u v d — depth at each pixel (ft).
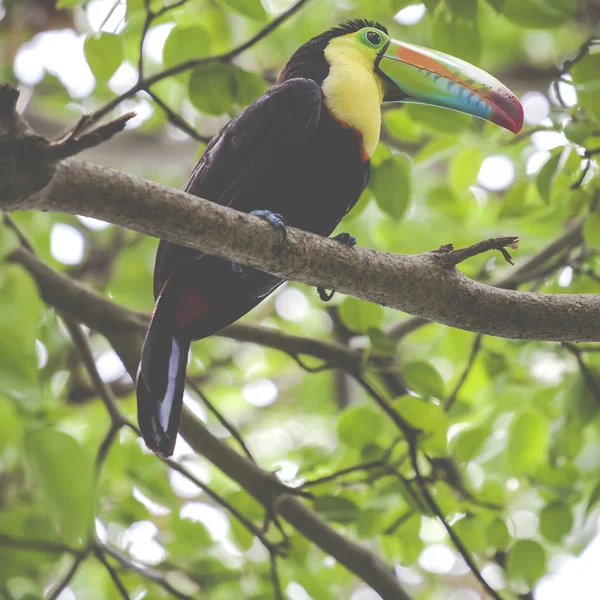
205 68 31.12
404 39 47.60
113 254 50.67
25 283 27.07
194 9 36.55
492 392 40.09
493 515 33.91
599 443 38.01
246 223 22.08
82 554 31.40
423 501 32.58
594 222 31.71
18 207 19.43
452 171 39.11
